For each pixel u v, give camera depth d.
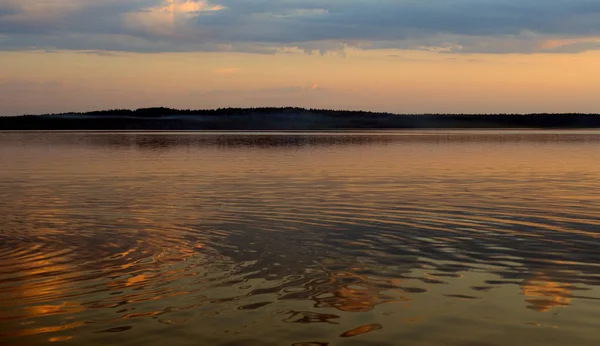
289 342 7.73
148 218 16.08
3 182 24.78
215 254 12.02
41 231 14.29
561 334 7.98
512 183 24.19
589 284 10.02
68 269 10.89
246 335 7.95
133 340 7.80
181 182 24.62
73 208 17.80
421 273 10.68
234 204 18.52
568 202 18.80
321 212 16.98
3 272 10.66
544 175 27.52
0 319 8.48
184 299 9.27
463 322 8.39
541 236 13.60
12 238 13.49
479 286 9.95
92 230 14.43
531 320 8.45
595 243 12.87
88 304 9.05
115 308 8.90
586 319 8.48
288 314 8.66
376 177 26.55
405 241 13.15
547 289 9.77
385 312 8.77
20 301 9.18
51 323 8.34
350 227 14.79
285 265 11.20
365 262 11.41
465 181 24.95
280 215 16.52
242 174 27.98
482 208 17.64
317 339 7.82
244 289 9.77
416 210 17.30
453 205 18.23
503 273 10.66
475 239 13.32
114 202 19.00
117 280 10.22
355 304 9.09
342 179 25.70
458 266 11.12
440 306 9.00
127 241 13.20
